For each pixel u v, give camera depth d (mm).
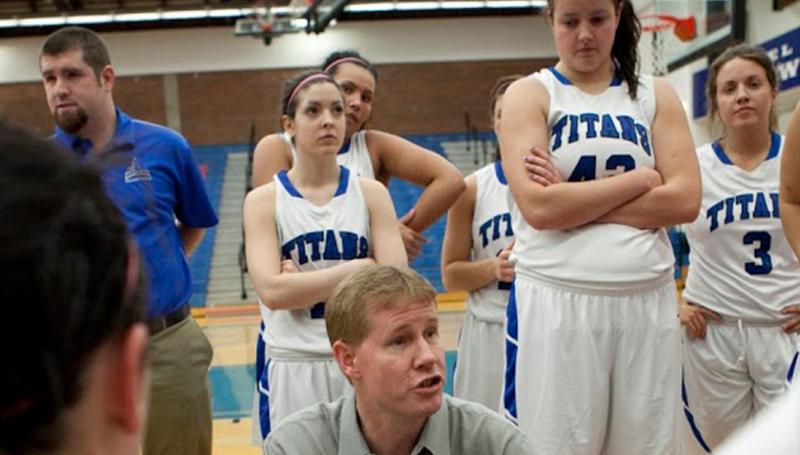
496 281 2791
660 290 1912
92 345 452
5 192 417
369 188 2352
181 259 2594
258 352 2484
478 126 16312
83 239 439
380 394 1524
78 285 433
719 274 2779
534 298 1932
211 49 15867
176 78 15867
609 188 1861
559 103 1991
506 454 1591
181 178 2670
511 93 2057
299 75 2424
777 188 2699
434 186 2707
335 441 1630
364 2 14516
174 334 2502
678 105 2037
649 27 10109
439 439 1586
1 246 407
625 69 2031
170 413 2500
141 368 502
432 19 16016
